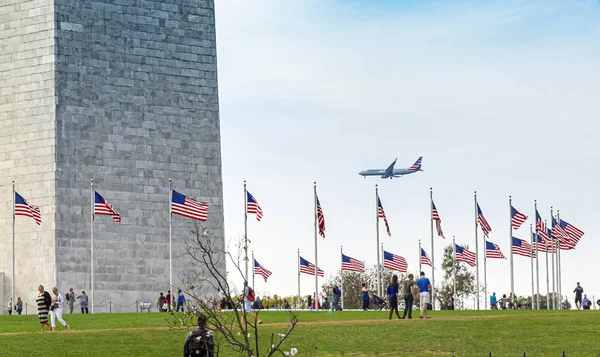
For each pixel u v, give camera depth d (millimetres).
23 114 88625
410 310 60781
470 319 58938
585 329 54000
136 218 89500
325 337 52875
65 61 88438
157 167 90625
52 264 86750
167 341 52250
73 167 87938
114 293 88250
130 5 90875
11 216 88562
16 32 89250
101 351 49375
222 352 48688
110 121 89375
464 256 92438
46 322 58219
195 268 90812
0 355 48062
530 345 49969
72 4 89125
